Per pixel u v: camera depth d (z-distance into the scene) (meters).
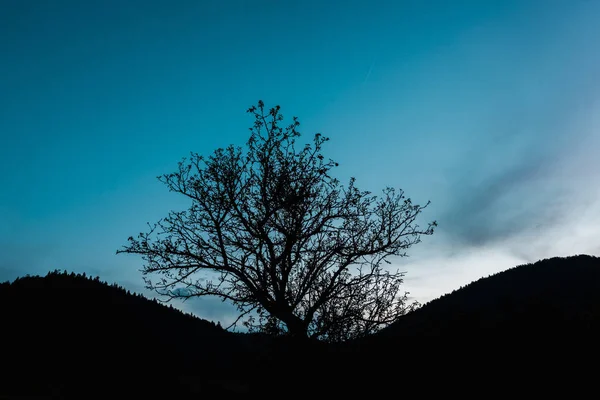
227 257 14.35
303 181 14.83
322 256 14.69
